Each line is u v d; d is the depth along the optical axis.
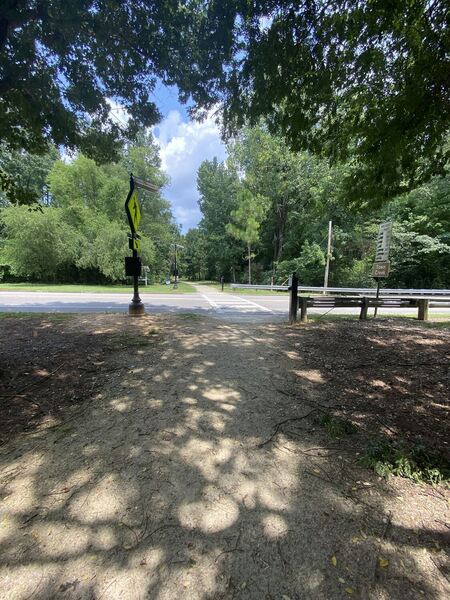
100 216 26.23
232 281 35.84
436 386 3.59
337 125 4.83
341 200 6.27
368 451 2.35
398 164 5.02
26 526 1.70
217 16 3.69
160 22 3.94
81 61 4.44
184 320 7.26
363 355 4.72
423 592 1.37
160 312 9.04
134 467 2.18
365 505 1.86
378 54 3.71
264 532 1.67
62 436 2.54
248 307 10.87
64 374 3.77
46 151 6.09
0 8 3.33
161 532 1.66
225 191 33.75
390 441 2.49
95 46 4.22
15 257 24.66
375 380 3.76
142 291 17.55
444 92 3.70
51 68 4.50
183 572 1.45
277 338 5.66
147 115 5.29
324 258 22.53
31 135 5.61
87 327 6.24
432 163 5.12
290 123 4.79
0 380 3.58
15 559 1.52
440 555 1.54
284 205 27.17
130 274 7.64
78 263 24.97
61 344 4.95
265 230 30.23
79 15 3.63
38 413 2.90
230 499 1.90
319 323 7.20
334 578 1.42
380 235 7.91
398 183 5.49
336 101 4.47
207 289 23.67
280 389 3.48
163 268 38.12
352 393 3.40
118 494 1.93
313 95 4.28
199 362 4.26
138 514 1.78
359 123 4.66
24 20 3.57
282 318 8.15
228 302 12.49
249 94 4.55
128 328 6.19
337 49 3.71
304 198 25.39
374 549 1.57
